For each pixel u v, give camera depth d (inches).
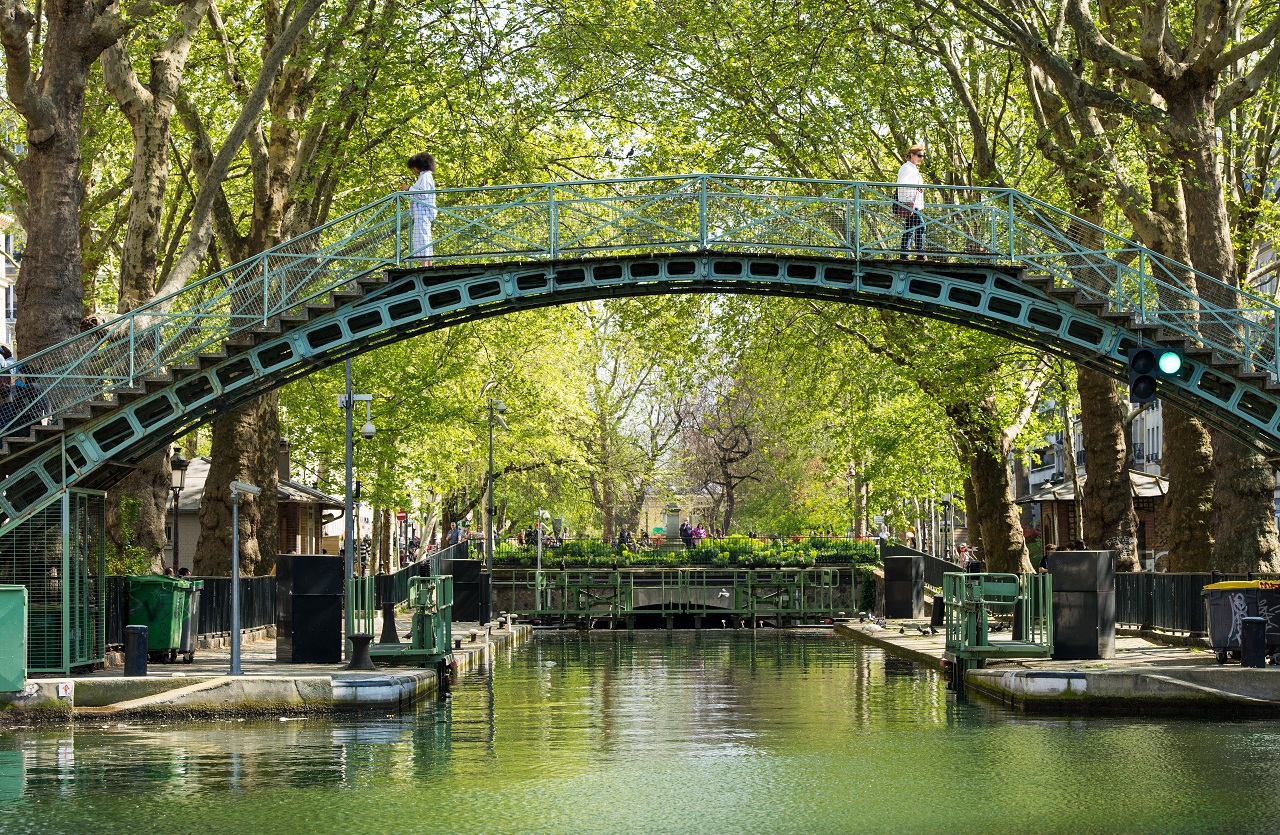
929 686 1035.3
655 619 2113.7
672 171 1498.5
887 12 1312.7
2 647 808.3
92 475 994.7
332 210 1501.0
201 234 1107.9
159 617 1010.7
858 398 1745.8
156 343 976.9
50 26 1013.8
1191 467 1196.5
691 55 1494.8
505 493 2896.2
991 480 1615.4
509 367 2305.6
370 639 960.9
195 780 615.8
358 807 554.6
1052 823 518.6
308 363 1035.9
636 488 3240.7
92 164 1599.4
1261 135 1365.7
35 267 1007.6
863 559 2100.1
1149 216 1168.8
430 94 1371.8
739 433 3282.5
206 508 1317.7
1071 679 845.2
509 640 1635.1
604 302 2250.2
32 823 524.4
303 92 1330.0
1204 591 923.4
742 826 515.8
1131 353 802.8
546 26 1439.5
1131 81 1226.0
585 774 634.2
